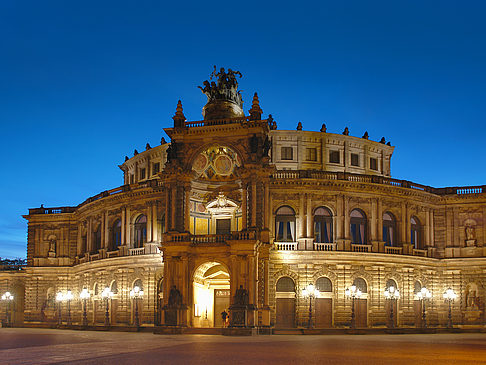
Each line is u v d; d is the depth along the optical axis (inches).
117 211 3700.8
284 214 3304.6
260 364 1198.3
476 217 3560.5
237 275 2768.2
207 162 3176.7
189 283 2861.7
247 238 2805.1
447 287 3553.2
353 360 1309.1
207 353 1482.5
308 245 3238.2
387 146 4057.6
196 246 2866.6
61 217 4252.0
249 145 2920.8
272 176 3294.8
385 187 3405.5
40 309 4190.5
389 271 3361.2
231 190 3302.2
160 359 1300.4
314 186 3294.8
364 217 3395.7
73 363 1198.3
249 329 2667.3
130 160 4220.0
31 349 1615.4
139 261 3432.6
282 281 3238.2
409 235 3481.8
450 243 3582.7
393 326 3235.7
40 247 4266.7
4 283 4530.0
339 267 3243.1
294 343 1975.9
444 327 3383.4
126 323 3447.3
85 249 4074.8
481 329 3329.2
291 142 3784.5
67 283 4180.6
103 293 3398.1
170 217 2947.8
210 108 3154.5
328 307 3233.3
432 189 3636.8
